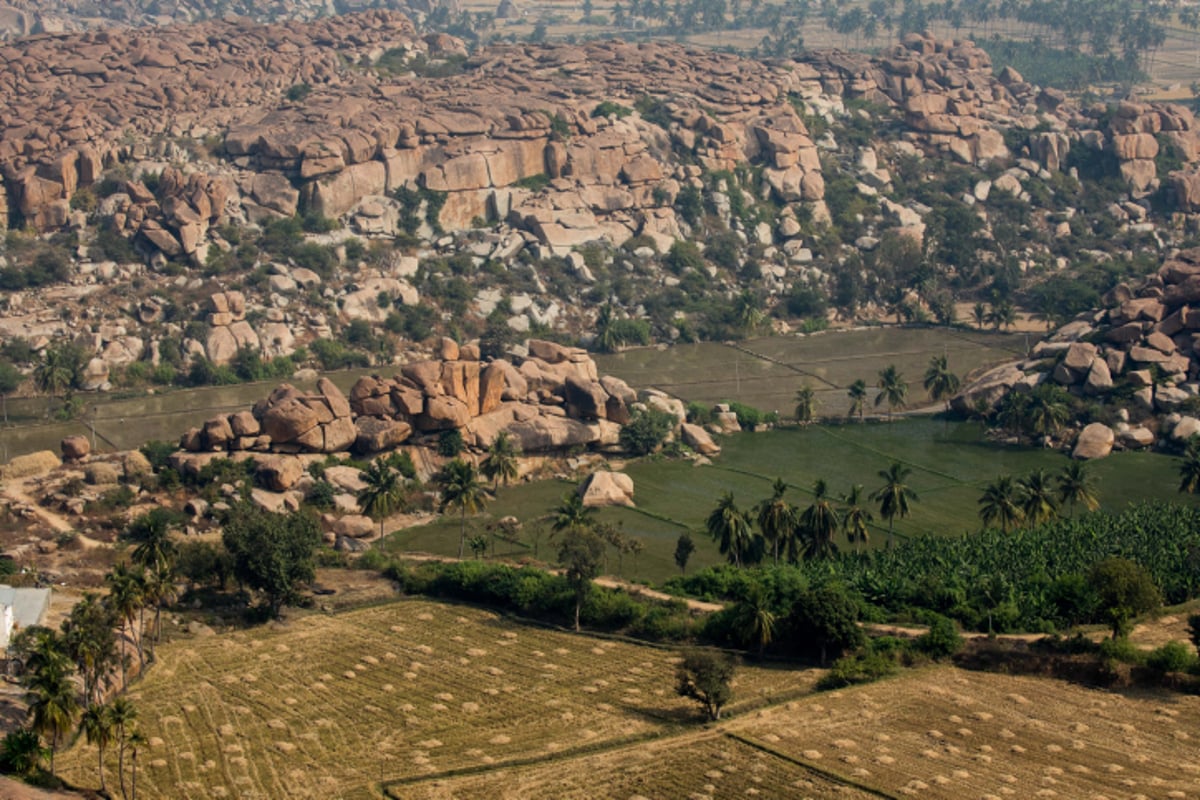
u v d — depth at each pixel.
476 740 140.38
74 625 139.00
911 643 159.88
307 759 135.88
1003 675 155.25
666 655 161.50
